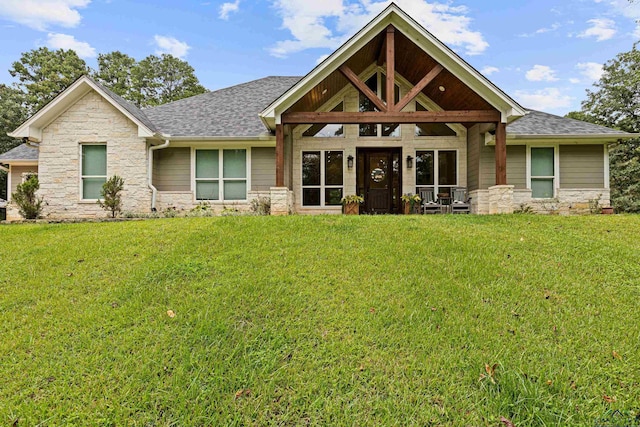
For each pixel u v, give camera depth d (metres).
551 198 13.26
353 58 12.47
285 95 11.03
